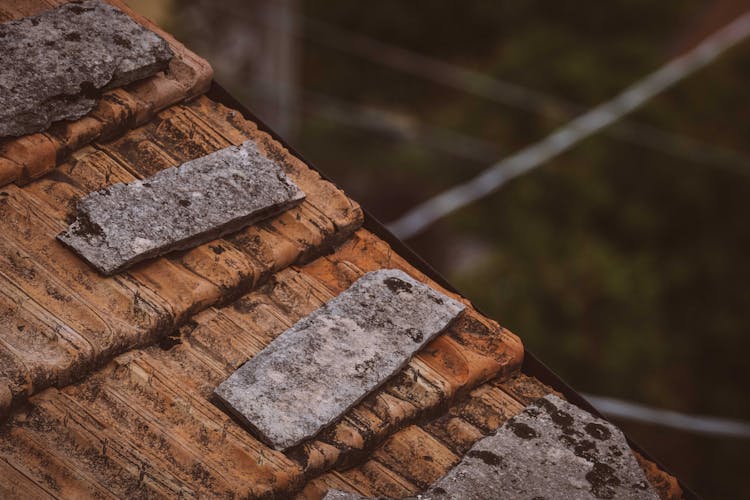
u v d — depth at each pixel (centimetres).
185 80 702
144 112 677
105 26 680
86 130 647
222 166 649
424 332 621
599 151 2605
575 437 593
